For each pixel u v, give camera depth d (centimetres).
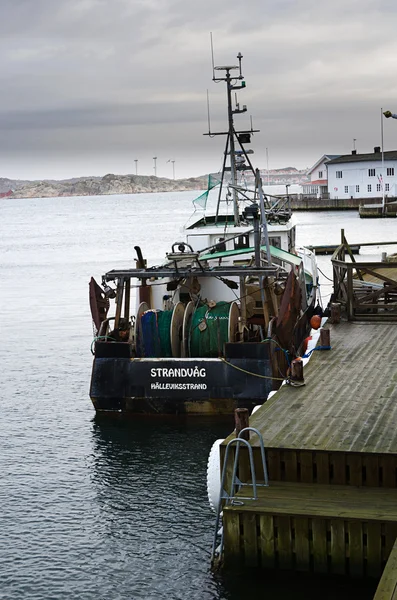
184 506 1302
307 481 1095
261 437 1075
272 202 2902
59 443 1628
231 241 2320
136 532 1219
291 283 1744
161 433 1644
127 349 1692
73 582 1082
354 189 11388
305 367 1569
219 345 1684
